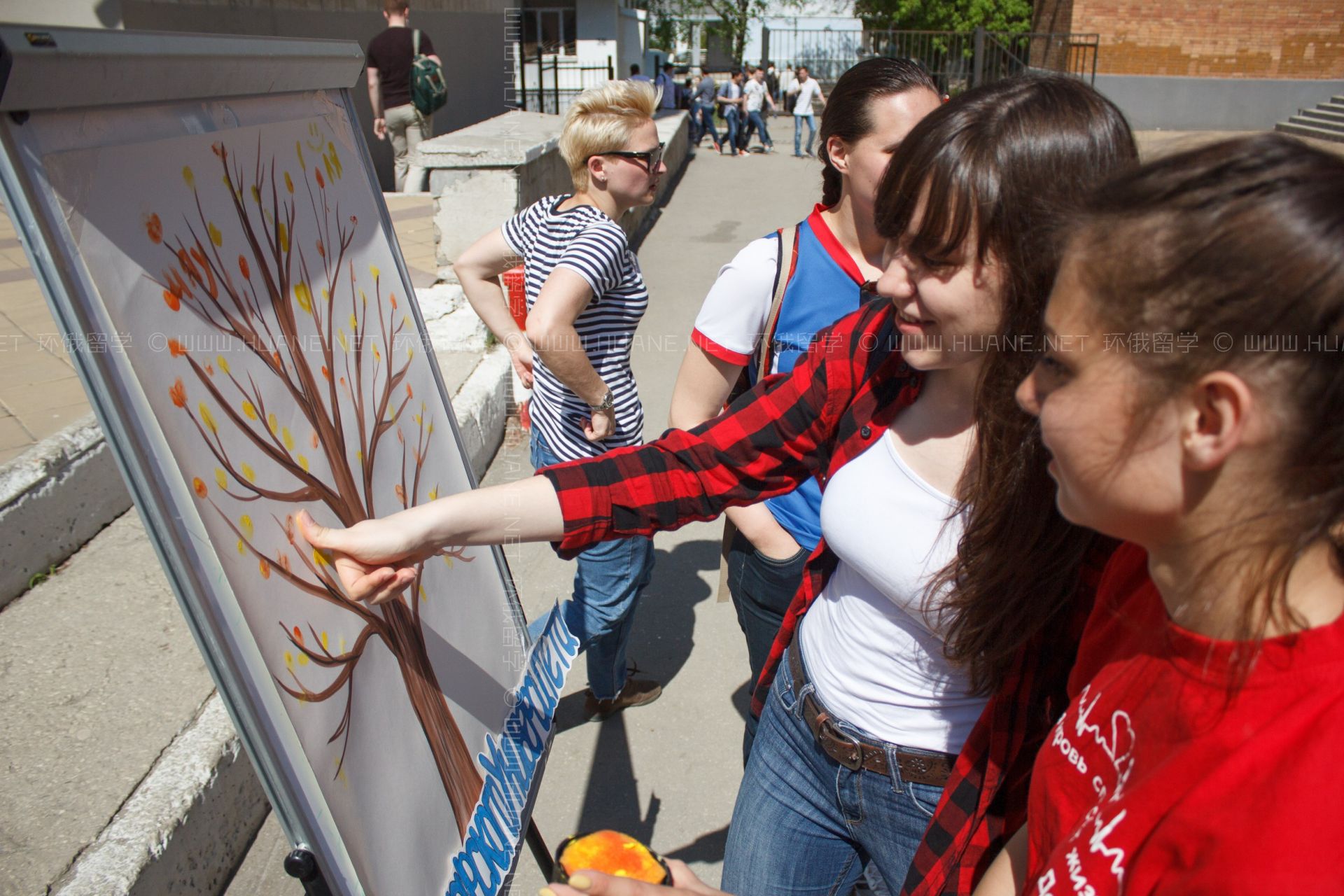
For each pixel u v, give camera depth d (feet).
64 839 6.44
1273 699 2.10
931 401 4.10
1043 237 3.23
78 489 10.08
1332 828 1.94
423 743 4.08
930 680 4.30
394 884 3.61
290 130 4.15
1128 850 2.32
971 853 4.15
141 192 3.02
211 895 7.01
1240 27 58.08
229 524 3.11
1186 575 2.29
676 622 11.01
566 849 3.08
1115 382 2.15
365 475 4.21
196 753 7.14
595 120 7.56
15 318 13.93
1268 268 1.89
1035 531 3.58
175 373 3.01
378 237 4.93
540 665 5.63
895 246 3.70
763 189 40.37
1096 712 2.70
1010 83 3.46
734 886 5.08
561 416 7.97
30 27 2.48
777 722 4.98
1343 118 53.62
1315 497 2.02
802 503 6.30
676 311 22.34
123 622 8.91
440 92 28.25
